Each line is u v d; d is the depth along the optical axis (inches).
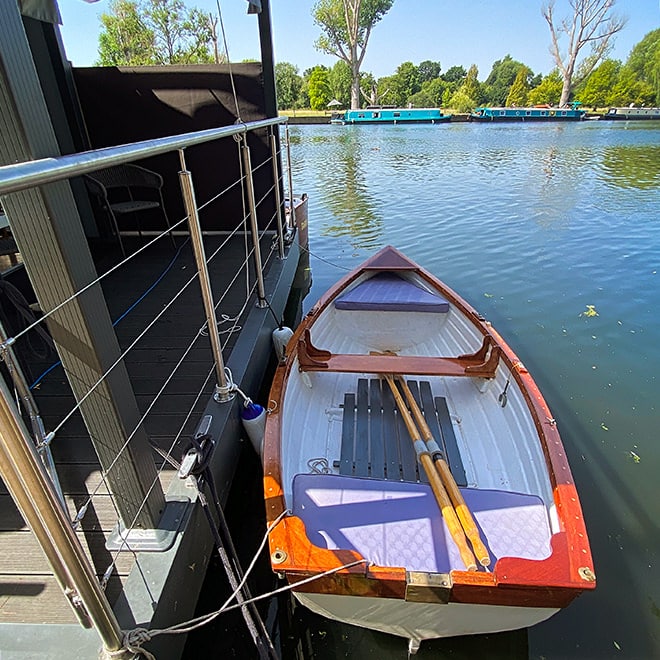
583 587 49.7
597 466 101.0
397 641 68.4
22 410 78.0
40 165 30.6
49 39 133.0
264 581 75.9
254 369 99.1
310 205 339.9
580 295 183.9
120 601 48.7
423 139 714.2
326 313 121.0
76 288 40.0
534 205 321.1
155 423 76.3
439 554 56.6
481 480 78.4
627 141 649.6
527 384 81.1
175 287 127.3
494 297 185.8
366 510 61.2
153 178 145.7
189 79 144.8
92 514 60.3
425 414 90.8
